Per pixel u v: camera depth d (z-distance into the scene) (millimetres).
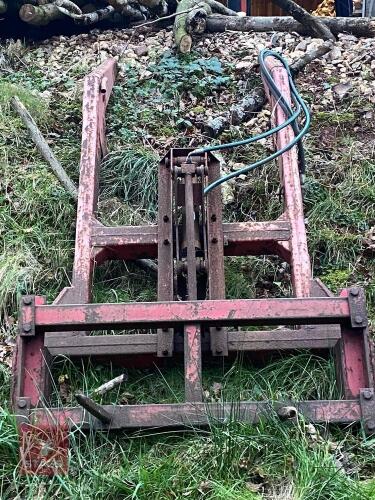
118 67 3951
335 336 2293
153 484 1869
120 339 2318
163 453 2023
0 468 1952
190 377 2082
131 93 3859
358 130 3561
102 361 2342
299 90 3846
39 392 2086
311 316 2125
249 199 3201
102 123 3266
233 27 4484
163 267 2457
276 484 1887
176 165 2613
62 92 3932
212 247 2498
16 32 4512
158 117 3711
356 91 3787
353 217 3090
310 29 4309
